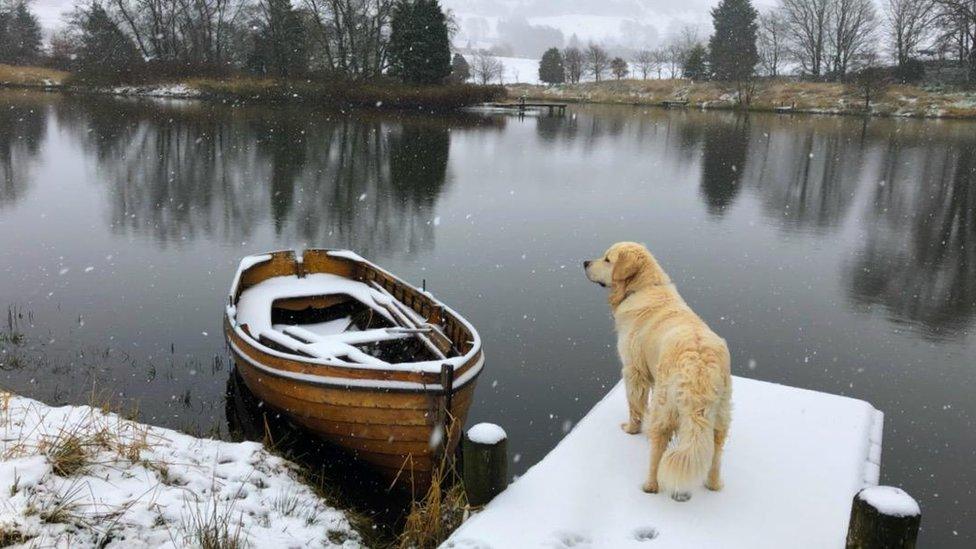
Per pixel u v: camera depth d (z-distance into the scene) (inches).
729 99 2080.5
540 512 142.1
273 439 255.3
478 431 150.4
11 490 156.7
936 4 2162.9
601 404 193.0
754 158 1032.8
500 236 576.4
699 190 790.5
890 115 1771.7
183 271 470.0
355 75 1863.9
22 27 2229.3
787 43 2640.3
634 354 167.2
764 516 141.0
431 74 1838.1
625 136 1286.9
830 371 339.3
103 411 229.5
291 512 190.1
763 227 623.8
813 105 1925.4
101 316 380.2
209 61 1955.0
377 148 1037.8
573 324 384.5
